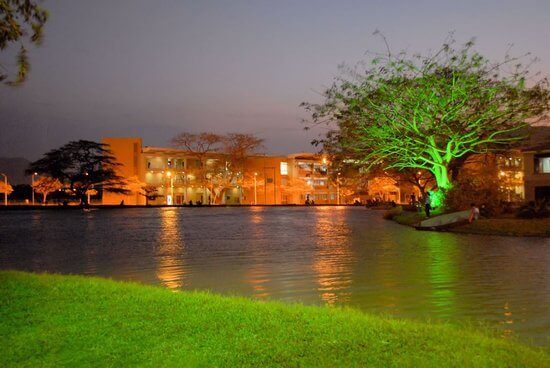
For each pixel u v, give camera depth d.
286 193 119.06
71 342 6.11
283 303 9.04
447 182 37.41
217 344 5.98
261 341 6.07
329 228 32.97
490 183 34.62
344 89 36.50
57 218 48.41
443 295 10.38
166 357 5.57
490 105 34.72
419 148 37.12
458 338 6.18
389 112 36.50
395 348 5.75
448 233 28.05
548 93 34.09
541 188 49.06
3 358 5.59
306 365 5.27
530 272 13.45
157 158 105.69
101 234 28.28
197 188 107.62
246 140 100.62
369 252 18.55
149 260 16.58
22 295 8.77
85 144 84.88
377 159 40.12
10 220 44.66
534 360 5.36
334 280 12.34
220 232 29.66
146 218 48.22
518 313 8.77
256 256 17.56
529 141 40.19
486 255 17.36
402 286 11.45
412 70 34.84
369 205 80.94
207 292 10.22
